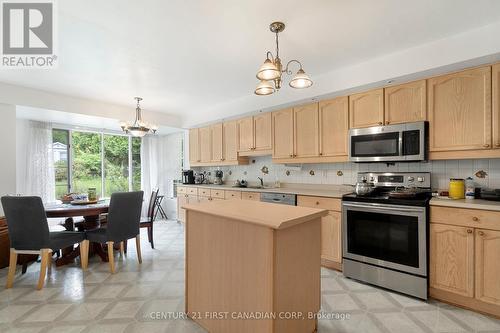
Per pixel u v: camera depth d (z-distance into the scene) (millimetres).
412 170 2818
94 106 4059
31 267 3004
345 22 1968
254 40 2242
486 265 1945
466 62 2123
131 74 2996
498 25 1945
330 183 3514
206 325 1799
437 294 2205
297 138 3516
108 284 2535
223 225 1650
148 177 5984
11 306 2135
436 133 2391
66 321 1922
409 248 2268
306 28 2055
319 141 3266
